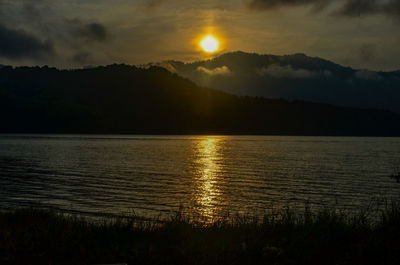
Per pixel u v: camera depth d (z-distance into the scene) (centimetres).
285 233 1014
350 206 2747
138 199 3056
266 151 10938
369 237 877
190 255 825
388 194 3425
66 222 1134
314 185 4050
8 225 1098
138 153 9588
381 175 5000
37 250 842
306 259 787
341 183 4222
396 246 828
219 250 855
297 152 10500
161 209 2598
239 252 829
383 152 10538
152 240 957
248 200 3061
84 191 3475
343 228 970
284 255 823
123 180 4372
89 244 896
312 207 2714
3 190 3500
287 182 4303
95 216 2205
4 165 6134
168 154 9325
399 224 977
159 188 3738
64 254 830
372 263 765
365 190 3688
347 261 781
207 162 7125
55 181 4219
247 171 5531
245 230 1058
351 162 7188
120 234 1000
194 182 4259
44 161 6969
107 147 12175
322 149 12119
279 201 3025
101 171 5356
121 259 798
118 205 2748
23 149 10625
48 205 2711
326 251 830
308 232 947
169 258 798
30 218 1216
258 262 785
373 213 2148
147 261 789
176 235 987
